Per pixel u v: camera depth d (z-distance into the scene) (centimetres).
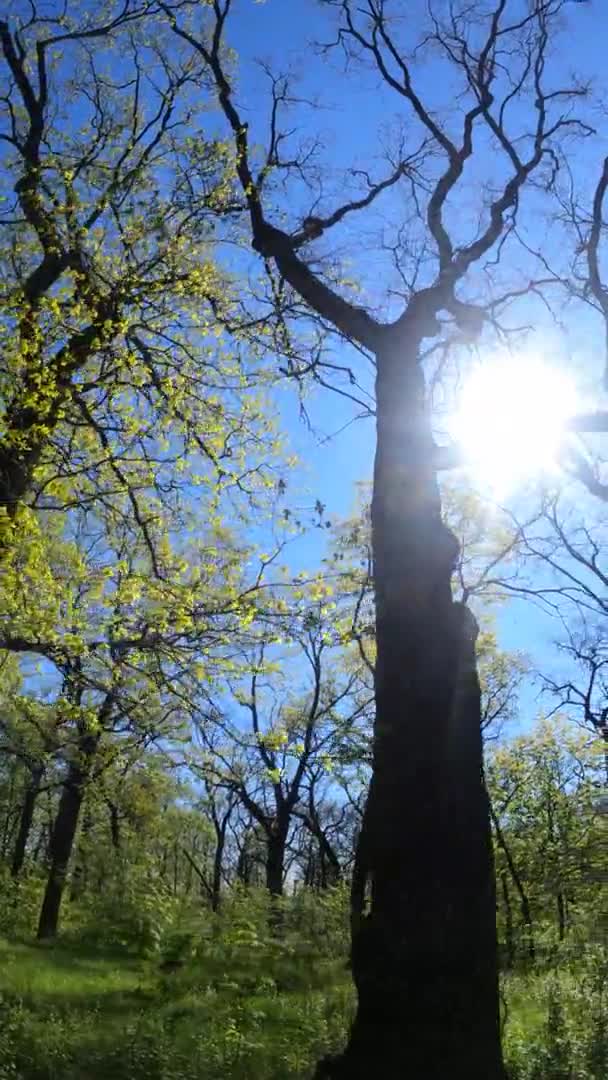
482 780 820
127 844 3066
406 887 770
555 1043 868
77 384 1173
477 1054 734
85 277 1230
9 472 1128
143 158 1384
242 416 1336
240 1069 873
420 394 983
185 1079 840
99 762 1983
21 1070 841
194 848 4422
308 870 3950
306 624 1202
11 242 1293
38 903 2986
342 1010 1145
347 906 1925
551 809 2408
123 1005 1280
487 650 2609
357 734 1852
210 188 1355
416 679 834
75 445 1249
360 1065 735
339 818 3694
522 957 1473
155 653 1209
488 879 789
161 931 1820
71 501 1198
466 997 745
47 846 4391
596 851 2209
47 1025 1033
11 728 1817
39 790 2691
